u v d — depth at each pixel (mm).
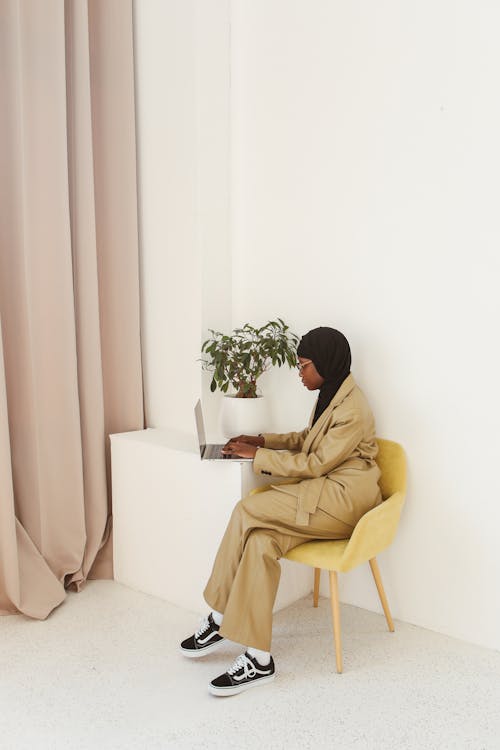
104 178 2818
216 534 2447
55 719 1879
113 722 1866
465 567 2326
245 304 2842
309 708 1938
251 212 2773
